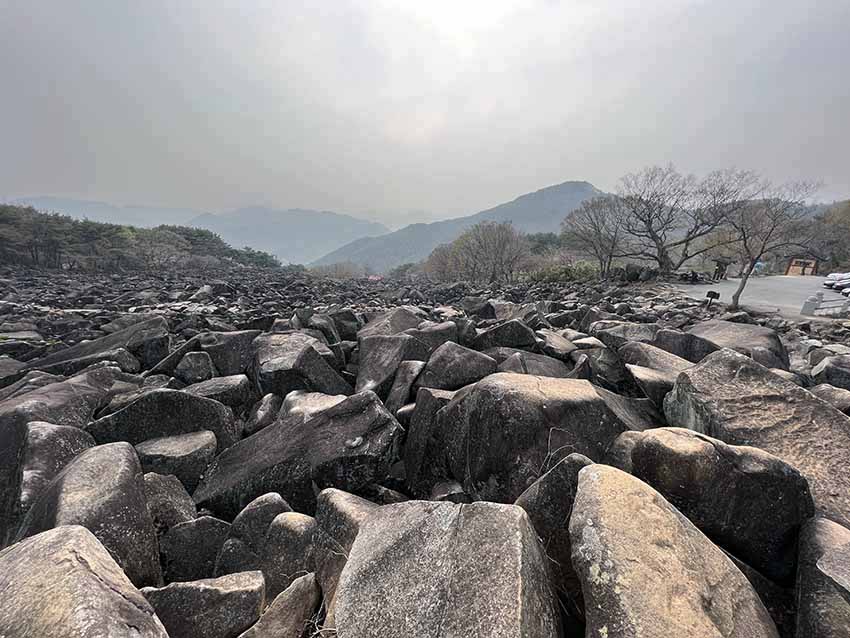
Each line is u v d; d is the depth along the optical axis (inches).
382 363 257.3
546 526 102.6
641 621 68.2
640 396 213.2
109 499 117.4
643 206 1157.7
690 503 104.7
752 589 88.4
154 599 102.3
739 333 314.3
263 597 107.0
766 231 739.4
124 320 470.0
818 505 118.9
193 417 194.4
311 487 157.3
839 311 659.4
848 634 78.0
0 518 145.3
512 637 68.0
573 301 794.2
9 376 286.8
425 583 84.7
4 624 73.6
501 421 142.0
